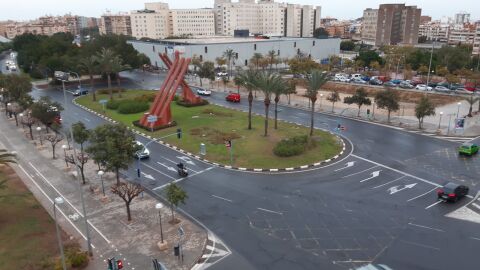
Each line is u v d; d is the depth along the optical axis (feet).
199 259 91.04
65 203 122.31
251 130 199.31
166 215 112.98
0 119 240.32
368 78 371.15
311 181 135.74
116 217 112.37
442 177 137.59
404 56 430.20
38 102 199.62
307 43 538.88
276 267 87.45
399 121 219.82
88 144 183.83
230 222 108.17
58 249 94.53
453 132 196.03
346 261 89.10
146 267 88.28
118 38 419.33
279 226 105.50
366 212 112.37
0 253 92.17
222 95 312.91
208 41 522.06
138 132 203.72
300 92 327.67
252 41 503.20
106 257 92.32
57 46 415.44
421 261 88.38
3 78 256.73
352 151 167.63
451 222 105.50
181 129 205.16
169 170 149.18
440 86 310.04
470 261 87.92
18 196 123.65
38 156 169.27
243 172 145.48
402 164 151.12
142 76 433.89
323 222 107.14
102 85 367.25
